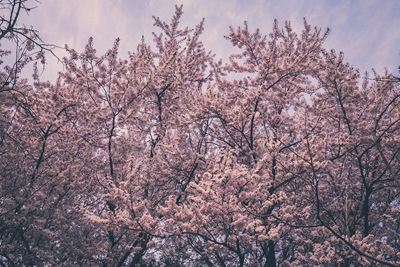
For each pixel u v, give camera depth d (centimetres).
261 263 1215
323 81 1215
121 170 1301
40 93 1220
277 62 1231
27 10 573
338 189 1158
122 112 1252
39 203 1089
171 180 1231
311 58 1228
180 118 1197
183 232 873
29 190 1078
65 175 1125
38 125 1182
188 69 1420
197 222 852
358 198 1194
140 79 1276
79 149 1299
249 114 1162
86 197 1360
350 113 1215
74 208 1229
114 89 1221
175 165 1167
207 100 1127
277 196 980
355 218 1053
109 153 1205
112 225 888
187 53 1422
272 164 1067
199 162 1160
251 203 1066
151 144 1320
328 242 920
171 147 1132
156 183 1230
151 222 879
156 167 1202
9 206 1027
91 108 1270
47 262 1085
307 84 1323
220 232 957
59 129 1232
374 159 1188
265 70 1236
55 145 1283
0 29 569
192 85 1466
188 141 1344
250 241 916
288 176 1090
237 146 1231
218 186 896
